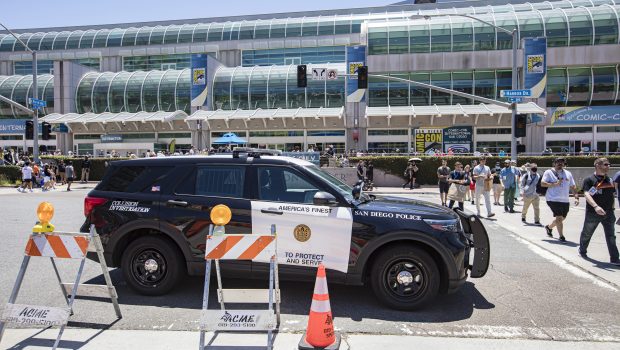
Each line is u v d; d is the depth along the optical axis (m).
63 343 3.93
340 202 4.97
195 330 4.25
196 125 38.91
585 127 35.19
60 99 41.66
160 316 4.61
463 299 5.33
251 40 47.97
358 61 36.94
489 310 4.93
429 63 36.91
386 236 4.77
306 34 47.47
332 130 38.44
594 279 6.30
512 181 14.41
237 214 5.03
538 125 35.62
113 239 5.25
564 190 9.23
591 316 4.77
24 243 8.84
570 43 35.56
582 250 7.78
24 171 23.31
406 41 37.28
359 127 37.59
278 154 5.95
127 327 4.32
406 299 4.82
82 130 41.25
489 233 10.34
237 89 39.62
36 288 5.64
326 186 5.05
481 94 36.72
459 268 4.75
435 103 37.06
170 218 5.12
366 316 4.69
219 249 3.82
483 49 36.44
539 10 40.66
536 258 7.68
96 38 50.94
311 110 37.44
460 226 5.02
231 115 37.16
